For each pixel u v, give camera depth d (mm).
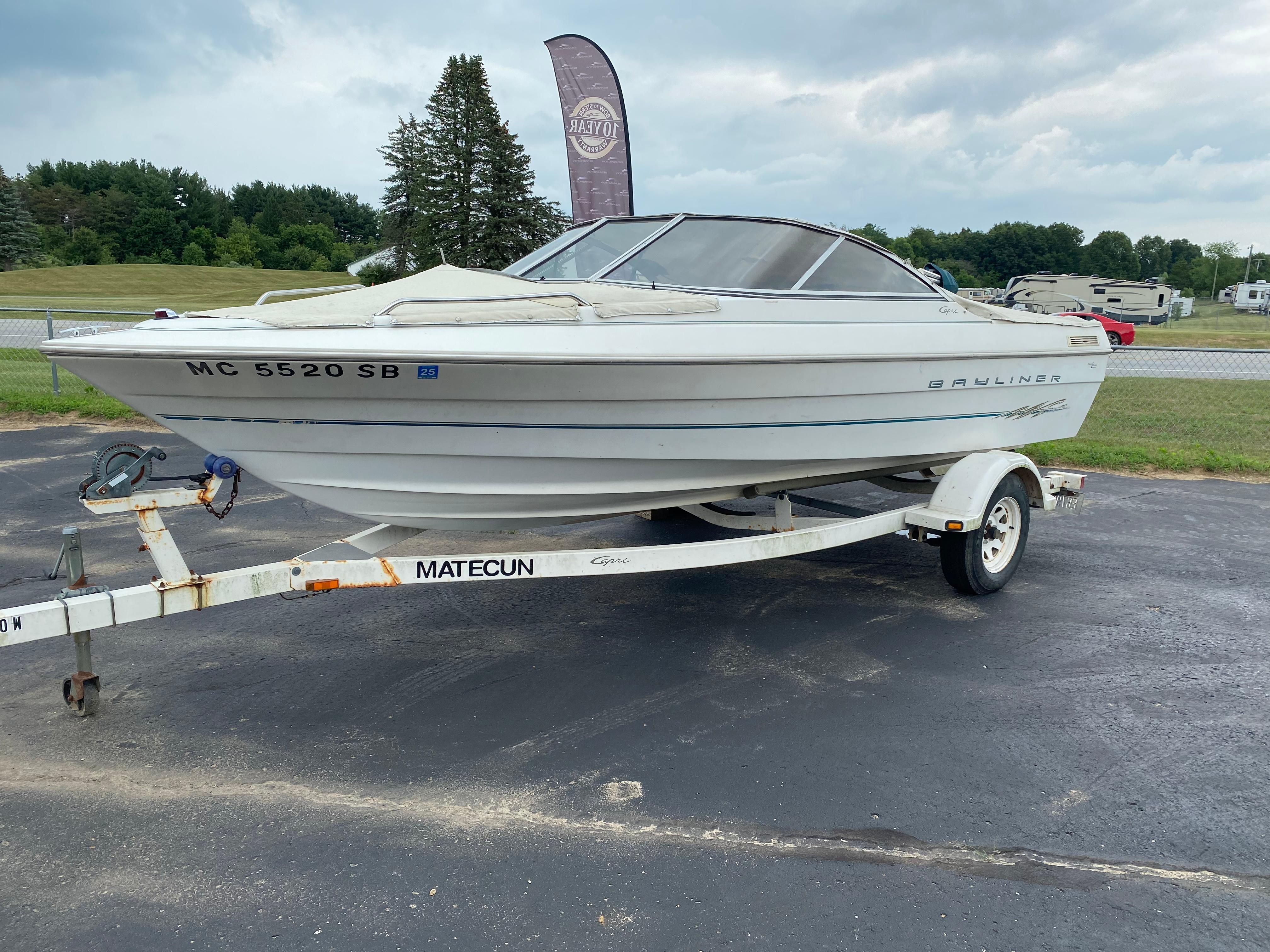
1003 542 4988
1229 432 10508
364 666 3936
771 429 4027
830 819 2756
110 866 2512
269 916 2314
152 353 2936
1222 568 5410
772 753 3164
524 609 4695
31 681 3723
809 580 5199
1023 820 2758
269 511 6539
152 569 5098
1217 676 3840
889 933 2258
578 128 11820
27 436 9234
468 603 4781
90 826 2701
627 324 3592
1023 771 3047
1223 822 2754
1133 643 4199
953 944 2221
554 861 2549
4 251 85688
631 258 4352
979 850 2604
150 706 3521
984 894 2408
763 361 3785
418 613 4629
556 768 3064
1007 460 4688
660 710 3514
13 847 2592
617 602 4809
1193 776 3020
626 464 3826
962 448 4898
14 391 11312
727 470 4113
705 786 2943
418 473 3564
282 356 2988
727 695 3643
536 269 4508
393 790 2930
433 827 2719
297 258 112250
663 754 3158
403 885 2441
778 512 4719
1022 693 3662
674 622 4504
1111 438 9984
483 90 38750
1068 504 5488
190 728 3338
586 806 2828
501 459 3592
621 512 4199
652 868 2520
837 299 4379
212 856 2562
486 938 2238
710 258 4340
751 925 2287
